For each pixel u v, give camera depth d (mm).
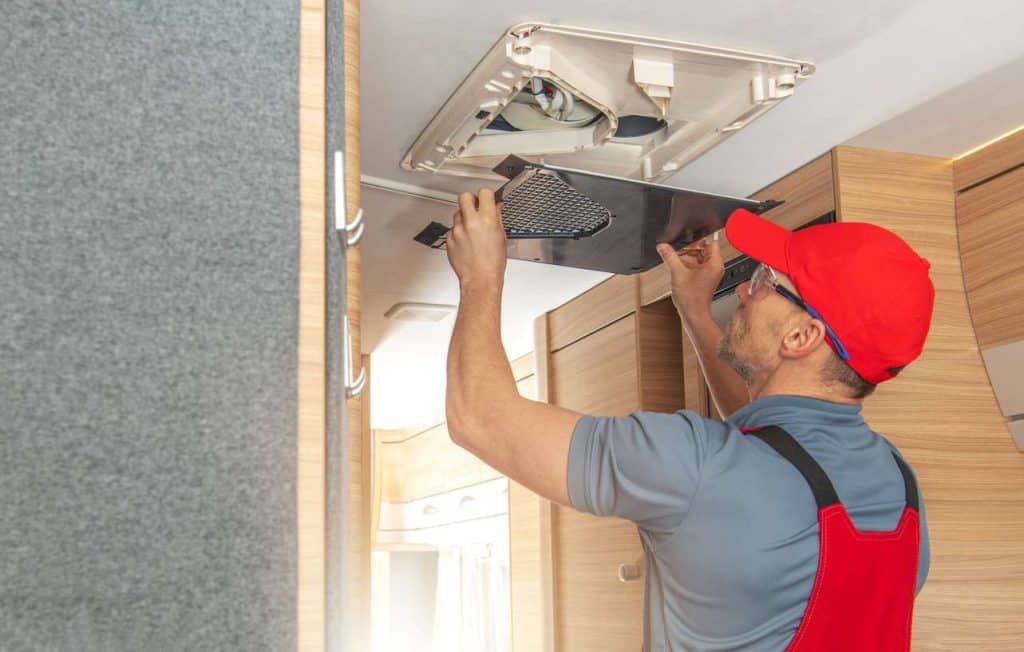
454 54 1554
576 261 1771
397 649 5414
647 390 2701
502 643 4379
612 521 2918
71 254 560
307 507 585
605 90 1636
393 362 3996
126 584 540
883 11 1446
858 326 1096
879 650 1048
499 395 1071
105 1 593
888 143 1961
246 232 601
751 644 1000
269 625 563
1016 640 1850
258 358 590
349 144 1033
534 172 1313
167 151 591
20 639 517
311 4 647
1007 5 1431
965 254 2002
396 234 2445
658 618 1107
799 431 1081
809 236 1166
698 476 997
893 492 1094
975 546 1868
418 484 5445
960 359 1959
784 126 1858
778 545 987
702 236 1592
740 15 1448
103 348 558
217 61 613
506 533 4406
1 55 565
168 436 562
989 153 1965
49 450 537
